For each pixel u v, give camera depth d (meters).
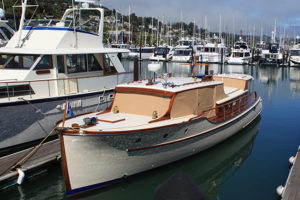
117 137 7.39
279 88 28.05
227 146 11.88
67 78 11.81
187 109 9.45
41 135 11.11
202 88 10.01
